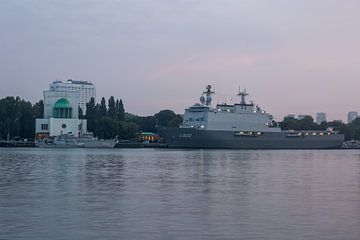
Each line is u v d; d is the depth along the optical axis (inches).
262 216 1706.4
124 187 2620.6
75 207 1889.8
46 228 1491.1
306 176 3427.7
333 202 2054.6
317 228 1504.7
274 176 3417.8
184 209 1850.4
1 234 1407.5
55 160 5575.8
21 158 6072.8
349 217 1689.2
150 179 3117.6
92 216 1692.9
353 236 1401.3
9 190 2444.6
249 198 2174.0
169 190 2479.1
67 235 1397.6
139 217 1676.9
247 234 1419.8
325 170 4092.0
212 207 1904.5
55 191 2409.0
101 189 2511.1
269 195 2289.6
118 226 1524.4
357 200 2117.4
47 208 1862.7
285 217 1688.0
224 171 3892.7
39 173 3560.5
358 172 3850.9
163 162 5260.8
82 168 4160.9
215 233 1430.9
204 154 7839.6
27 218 1651.1
